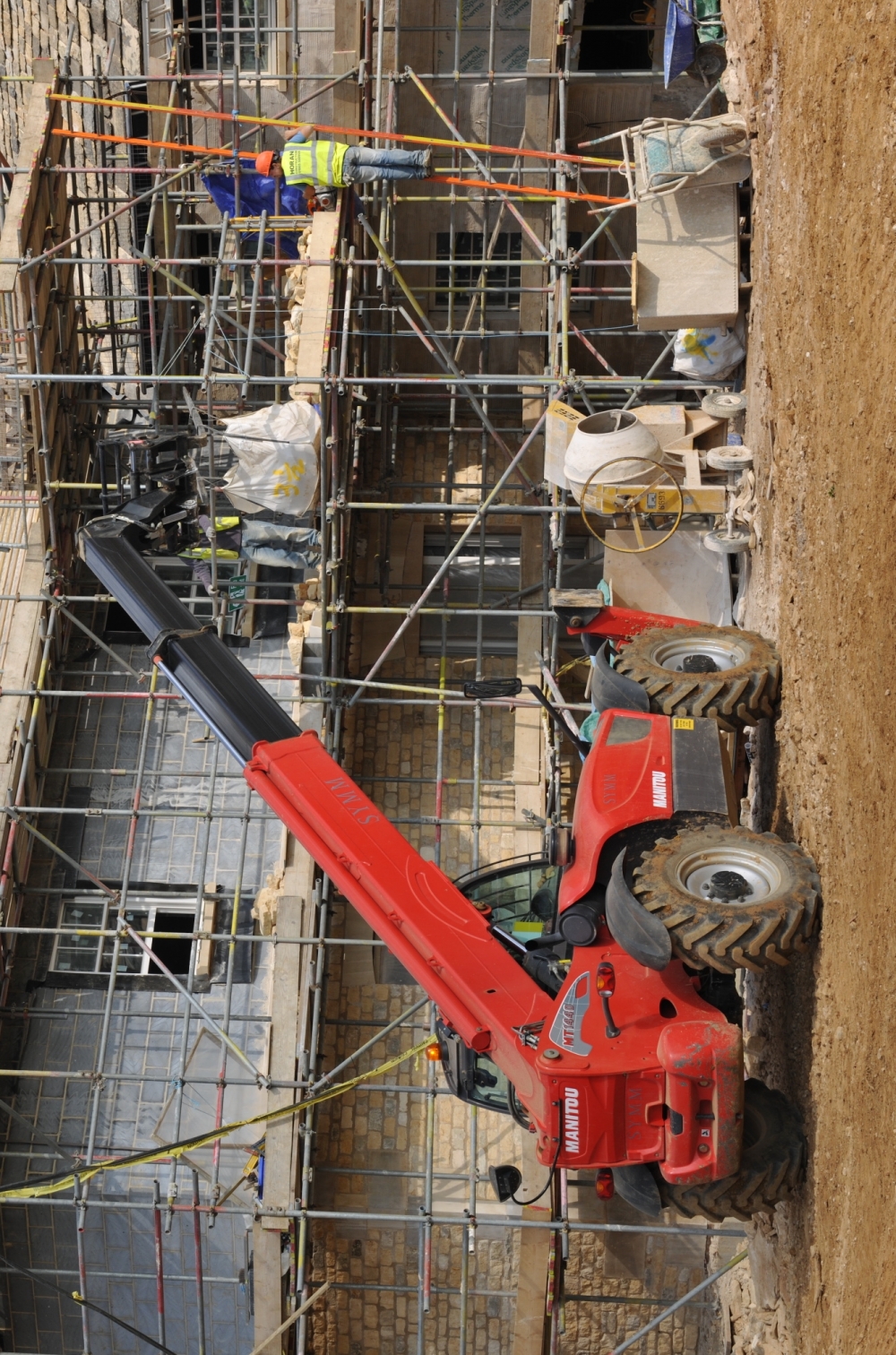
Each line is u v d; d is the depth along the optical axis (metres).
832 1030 11.85
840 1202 11.53
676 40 18.84
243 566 22.34
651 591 17.31
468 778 20.92
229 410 23.77
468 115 23.83
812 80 12.93
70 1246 18.50
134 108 20.52
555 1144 12.46
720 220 16.25
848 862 11.36
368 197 22.61
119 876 20.19
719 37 18.70
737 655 14.50
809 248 13.05
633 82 22.75
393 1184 18.41
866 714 10.84
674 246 16.30
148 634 15.45
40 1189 16.91
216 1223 18.30
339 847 14.17
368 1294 18.67
